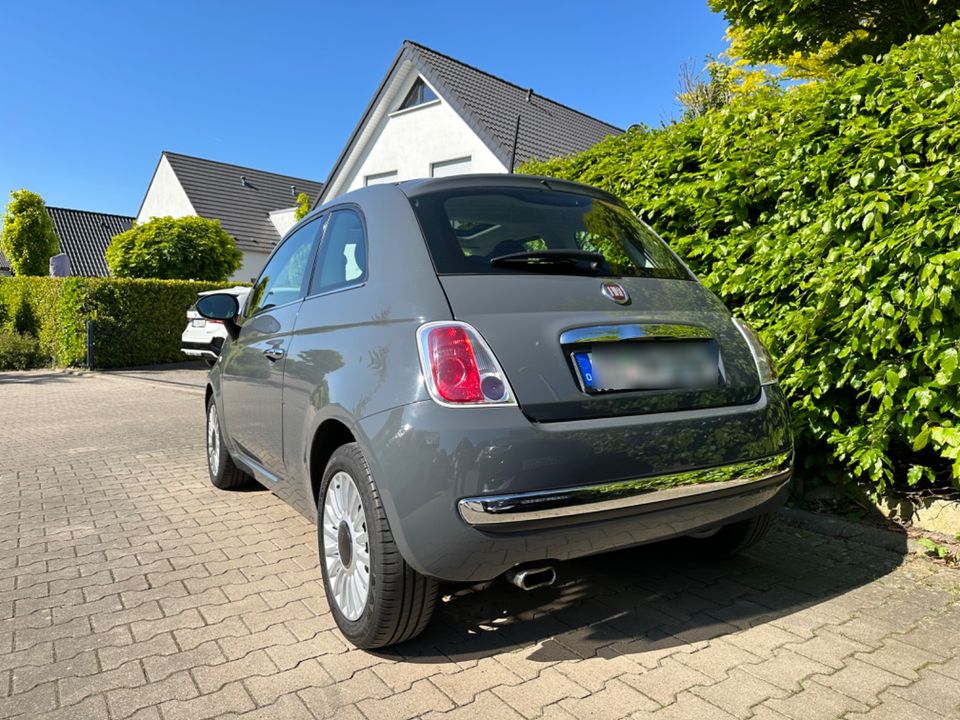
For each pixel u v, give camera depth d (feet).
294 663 8.56
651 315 8.87
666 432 8.11
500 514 7.23
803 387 12.78
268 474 12.53
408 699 7.73
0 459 20.39
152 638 9.25
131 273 73.41
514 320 8.04
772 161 14.84
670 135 17.15
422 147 57.98
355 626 8.66
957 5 22.30
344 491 9.03
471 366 7.59
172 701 7.75
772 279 13.71
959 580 10.40
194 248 74.74
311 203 103.71
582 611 9.88
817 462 13.32
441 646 8.95
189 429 25.54
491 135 52.37
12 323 57.52
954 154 11.13
